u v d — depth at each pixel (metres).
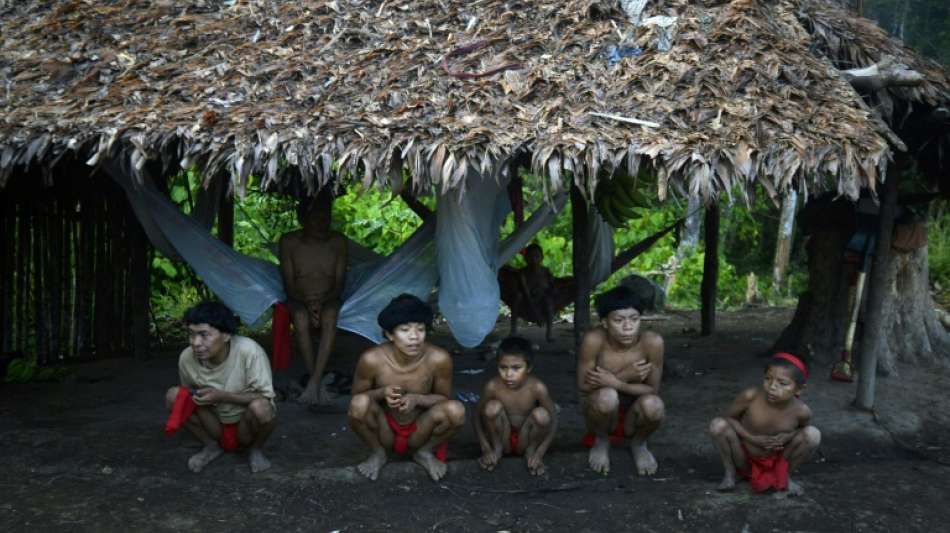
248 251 10.31
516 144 4.55
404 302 4.47
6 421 5.72
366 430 4.61
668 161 4.41
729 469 4.54
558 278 8.19
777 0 5.53
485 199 5.62
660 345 4.82
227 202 8.09
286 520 4.22
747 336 8.70
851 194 4.44
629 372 4.83
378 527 4.16
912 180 7.64
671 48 5.07
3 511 4.28
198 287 9.44
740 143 4.44
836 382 6.49
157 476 4.70
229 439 4.82
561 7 5.57
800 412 4.38
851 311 6.57
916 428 5.69
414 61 5.30
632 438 4.91
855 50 5.42
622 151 4.47
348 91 5.12
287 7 6.09
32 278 7.39
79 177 7.41
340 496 4.51
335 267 6.23
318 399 6.04
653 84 4.85
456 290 5.67
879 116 5.06
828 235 7.01
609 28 5.31
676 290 11.78
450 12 5.78
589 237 6.27
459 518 4.26
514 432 4.86
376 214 10.63
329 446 5.21
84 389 6.58
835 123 4.55
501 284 8.02
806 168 4.39
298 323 6.10
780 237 12.92
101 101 5.19
